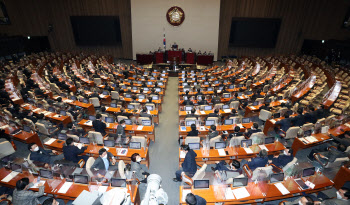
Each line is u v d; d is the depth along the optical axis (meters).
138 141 7.04
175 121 11.12
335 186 6.18
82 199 4.09
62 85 13.30
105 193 3.98
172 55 23.23
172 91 16.05
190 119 8.48
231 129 8.28
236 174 5.47
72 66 19.25
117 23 25.77
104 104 12.48
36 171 5.54
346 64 21.14
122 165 5.52
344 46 21.50
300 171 5.41
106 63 21.62
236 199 4.88
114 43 26.91
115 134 8.28
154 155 8.21
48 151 7.95
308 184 5.33
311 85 13.36
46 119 9.49
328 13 23.17
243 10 24.41
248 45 25.97
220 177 5.29
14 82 15.37
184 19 24.39
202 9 23.92
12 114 8.74
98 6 25.02
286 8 24.03
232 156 6.73
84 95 11.97
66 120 9.38
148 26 24.88
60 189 5.16
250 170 5.84
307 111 9.65
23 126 8.02
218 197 4.90
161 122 10.98
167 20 24.45
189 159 6.01
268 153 6.99
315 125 8.10
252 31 25.41
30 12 25.17
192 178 5.23
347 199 4.59
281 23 24.70
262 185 5.21
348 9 22.00
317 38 24.52
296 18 24.36
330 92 12.10
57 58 23.55
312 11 23.72
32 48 26.61
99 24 26.02
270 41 25.73
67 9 25.38
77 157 6.65
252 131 7.53
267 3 23.95
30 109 10.12
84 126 8.91
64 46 27.45
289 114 9.41
